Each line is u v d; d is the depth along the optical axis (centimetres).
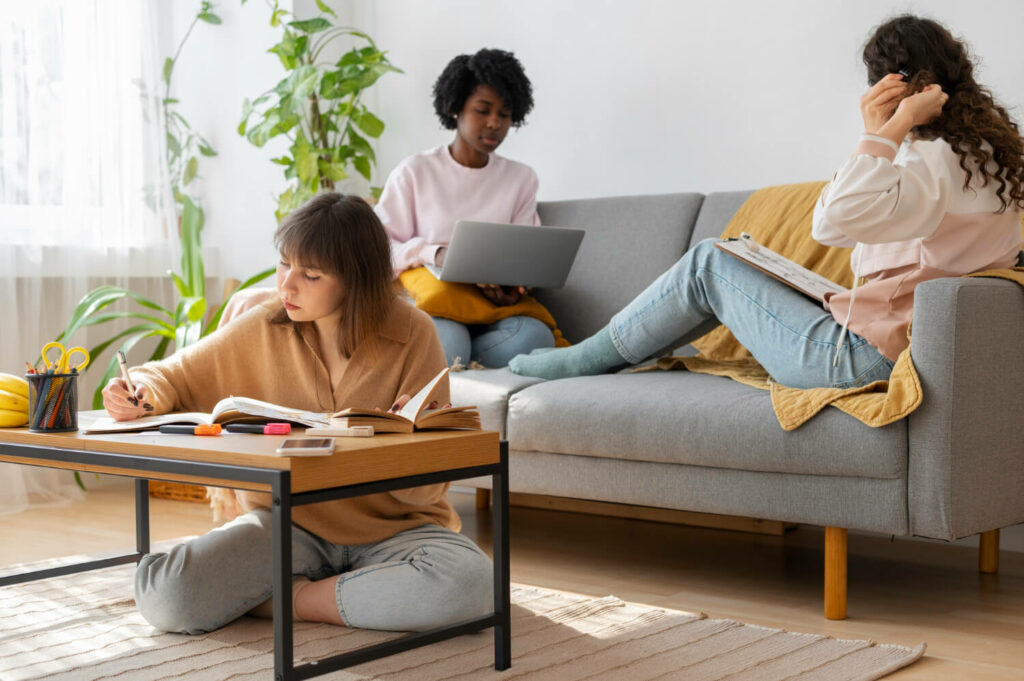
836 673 160
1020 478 203
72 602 204
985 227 201
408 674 158
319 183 370
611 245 303
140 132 357
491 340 285
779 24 300
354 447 137
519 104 315
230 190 398
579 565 246
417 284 288
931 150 196
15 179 322
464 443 151
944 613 203
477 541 274
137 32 356
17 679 158
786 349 213
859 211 191
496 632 161
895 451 188
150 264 362
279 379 183
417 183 313
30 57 326
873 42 206
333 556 182
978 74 262
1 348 318
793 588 223
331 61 391
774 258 229
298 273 172
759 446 201
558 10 342
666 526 295
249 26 391
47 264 334
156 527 288
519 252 280
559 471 235
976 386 190
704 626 186
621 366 250
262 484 129
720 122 312
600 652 170
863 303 204
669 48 321
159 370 182
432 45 372
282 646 128
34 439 156
